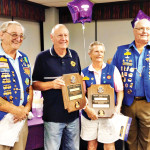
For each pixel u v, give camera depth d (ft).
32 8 15.62
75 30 18.25
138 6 15.40
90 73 6.12
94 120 6.07
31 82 5.38
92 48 5.91
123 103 6.79
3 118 4.68
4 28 4.64
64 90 5.17
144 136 6.73
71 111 5.33
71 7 7.97
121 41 16.92
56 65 5.40
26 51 16.17
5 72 4.66
